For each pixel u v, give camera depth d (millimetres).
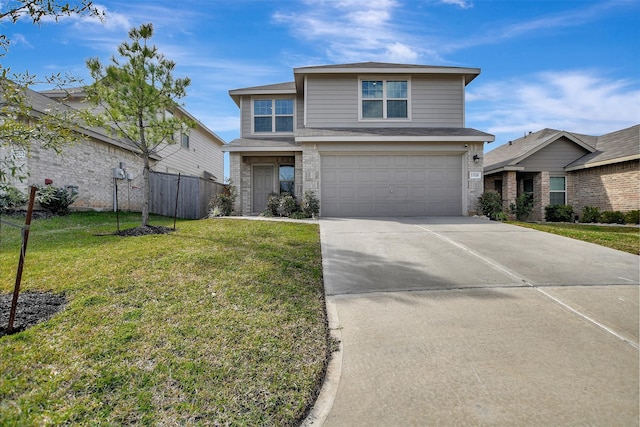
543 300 4137
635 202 12070
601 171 13273
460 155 11477
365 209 11469
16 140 3660
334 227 8820
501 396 2434
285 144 12883
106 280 4246
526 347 3078
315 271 5102
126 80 7141
